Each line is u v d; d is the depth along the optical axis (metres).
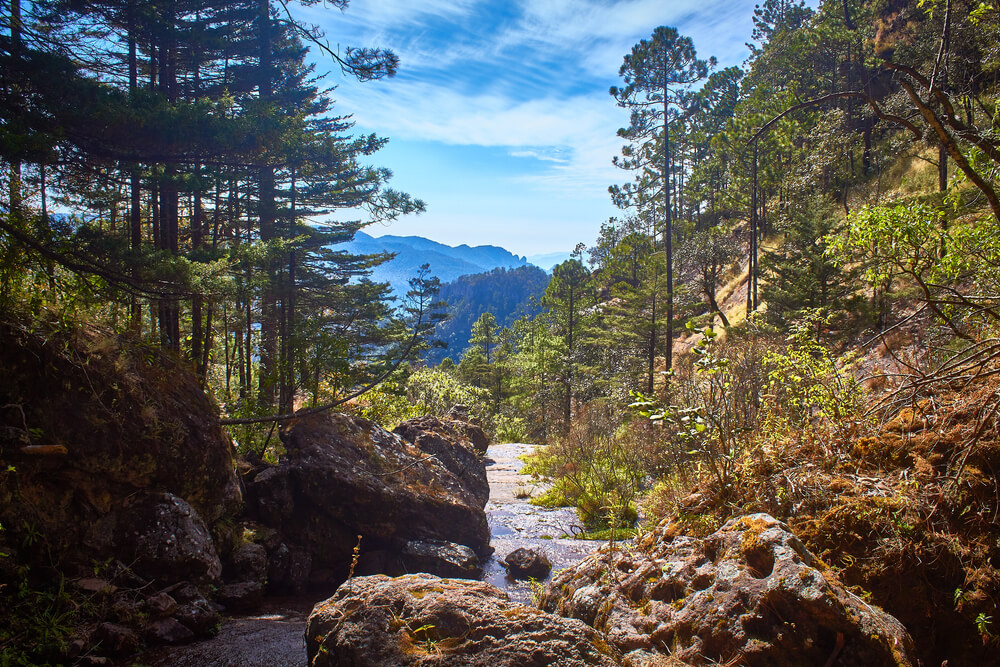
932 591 3.07
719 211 46.06
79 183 9.88
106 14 11.20
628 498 10.06
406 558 7.64
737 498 4.12
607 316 30.98
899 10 32.72
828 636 2.50
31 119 7.03
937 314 4.26
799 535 3.55
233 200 19.42
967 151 4.38
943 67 4.03
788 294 16.59
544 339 40.72
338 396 11.64
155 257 7.75
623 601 3.34
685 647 2.73
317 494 7.52
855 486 3.70
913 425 4.06
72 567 5.02
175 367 7.09
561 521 10.81
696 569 3.18
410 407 19.25
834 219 17.02
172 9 13.98
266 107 9.94
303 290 23.80
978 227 4.07
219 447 6.79
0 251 5.69
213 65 19.11
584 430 14.19
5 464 4.73
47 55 7.24
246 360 19.33
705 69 26.84
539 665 2.29
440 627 2.54
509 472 16.86
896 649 2.40
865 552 3.29
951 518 3.29
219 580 5.97
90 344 5.84
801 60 36.94
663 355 28.95
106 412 5.59
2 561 4.53
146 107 8.12
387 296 26.81
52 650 4.29
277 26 19.14
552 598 4.00
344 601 2.90
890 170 28.14
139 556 5.42
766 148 32.38
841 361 5.14
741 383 6.04
